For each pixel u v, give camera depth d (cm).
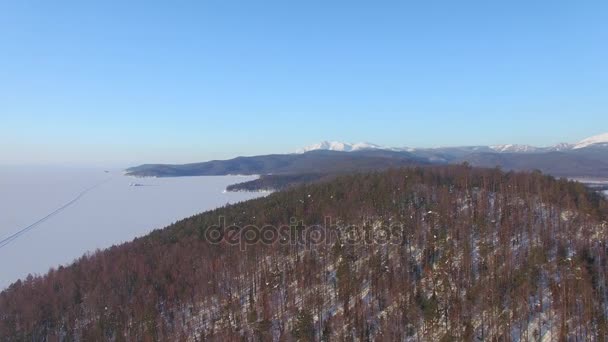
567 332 7681
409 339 8556
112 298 11306
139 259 13338
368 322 9025
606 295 8381
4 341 10481
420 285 9581
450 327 8444
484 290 8775
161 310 11150
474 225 11044
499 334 8025
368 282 10138
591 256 9250
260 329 9306
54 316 11069
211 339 9438
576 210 11075
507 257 9456
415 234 11150
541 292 8500
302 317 9094
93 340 10031
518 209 11550
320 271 10738
